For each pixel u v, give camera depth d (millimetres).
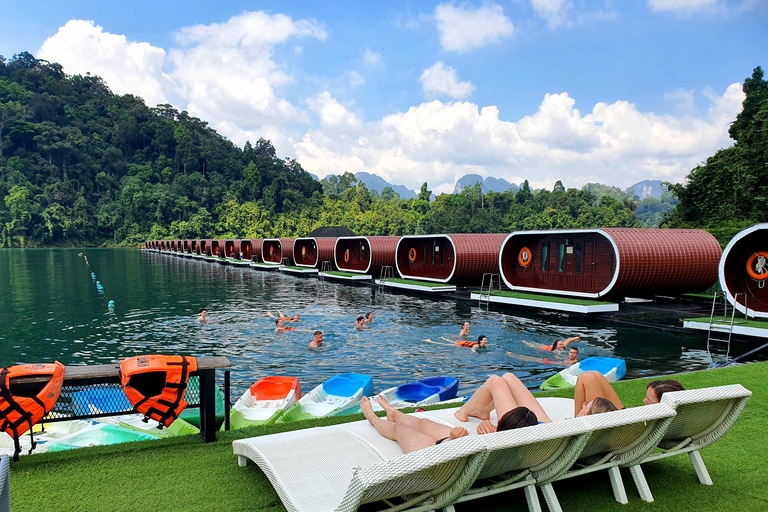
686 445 3264
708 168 27891
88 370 3545
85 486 3168
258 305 17406
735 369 6664
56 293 20859
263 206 114000
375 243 26125
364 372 8914
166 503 2957
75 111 125500
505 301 16344
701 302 16266
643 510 2941
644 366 9156
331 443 3195
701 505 3008
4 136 103562
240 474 3355
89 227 95875
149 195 102250
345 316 14914
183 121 140625
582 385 3555
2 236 87312
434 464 2090
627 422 2662
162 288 23016
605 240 15375
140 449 3768
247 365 9391
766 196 25094
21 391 3443
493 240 20797
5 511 1864
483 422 3107
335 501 2510
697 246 14859
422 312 15641
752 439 4082
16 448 3506
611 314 14164
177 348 10789
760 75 30062
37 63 137250
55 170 103625
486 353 10258
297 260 35312
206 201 110438
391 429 3256
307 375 8719
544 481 2756
